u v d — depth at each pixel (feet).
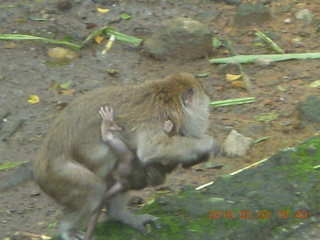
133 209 35.88
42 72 47.80
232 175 35.78
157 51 49.16
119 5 54.85
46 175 30.42
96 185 29.94
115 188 30.63
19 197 37.60
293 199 33.50
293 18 53.06
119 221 32.32
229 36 51.75
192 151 30.66
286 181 34.76
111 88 32.09
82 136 30.53
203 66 48.37
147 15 53.93
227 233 31.58
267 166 36.29
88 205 30.17
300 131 41.19
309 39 50.72
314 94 44.34
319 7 54.29
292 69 47.26
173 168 31.37
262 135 41.45
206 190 34.83
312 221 32.94
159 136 30.53
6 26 52.70
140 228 31.99
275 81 46.16
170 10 54.39
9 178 31.45
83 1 55.11
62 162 30.27
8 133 42.47
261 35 50.90
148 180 31.30
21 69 48.06
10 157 40.55
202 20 53.36
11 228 35.22
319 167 36.04
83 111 30.96
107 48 50.34
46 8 54.60
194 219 32.53
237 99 44.57
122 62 49.01
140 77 47.21
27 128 42.88
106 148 30.63
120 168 30.76
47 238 34.17
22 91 45.91
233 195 34.12
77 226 30.58
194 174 38.70
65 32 52.16
